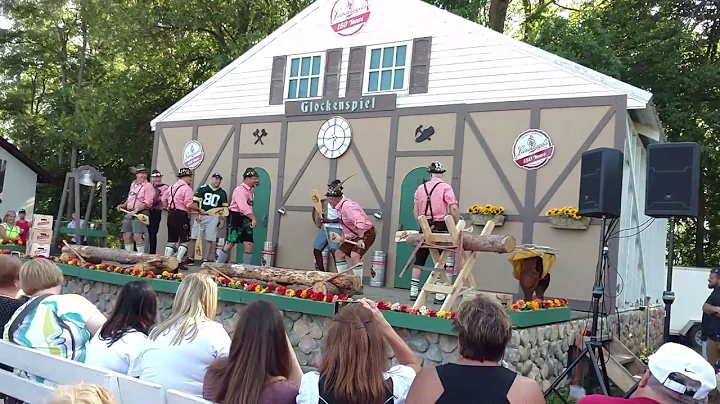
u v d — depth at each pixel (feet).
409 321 20.15
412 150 33.88
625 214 29.89
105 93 70.03
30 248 37.27
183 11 63.82
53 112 87.61
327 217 31.60
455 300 21.27
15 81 93.66
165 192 38.81
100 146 71.26
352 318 9.61
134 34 65.05
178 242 34.81
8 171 67.36
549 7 73.10
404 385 10.03
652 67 55.26
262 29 66.23
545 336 22.21
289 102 38.47
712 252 65.46
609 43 54.29
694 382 8.86
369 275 34.42
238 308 24.52
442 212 27.02
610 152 20.71
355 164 35.70
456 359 19.38
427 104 33.73
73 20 88.43
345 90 36.63
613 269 28.02
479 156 31.81
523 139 30.68
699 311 38.88
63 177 88.43
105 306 29.73
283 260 37.88
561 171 29.58
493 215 30.58
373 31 36.09
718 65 56.13
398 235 24.88
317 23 38.37
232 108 41.39
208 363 11.50
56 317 12.72
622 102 28.48
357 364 9.27
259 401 9.45
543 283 25.49
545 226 29.68
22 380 11.57
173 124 44.19
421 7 34.58
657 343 37.22
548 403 21.03
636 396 9.50
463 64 32.96
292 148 38.34
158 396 9.48
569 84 29.89
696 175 19.42
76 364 10.68
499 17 59.47
